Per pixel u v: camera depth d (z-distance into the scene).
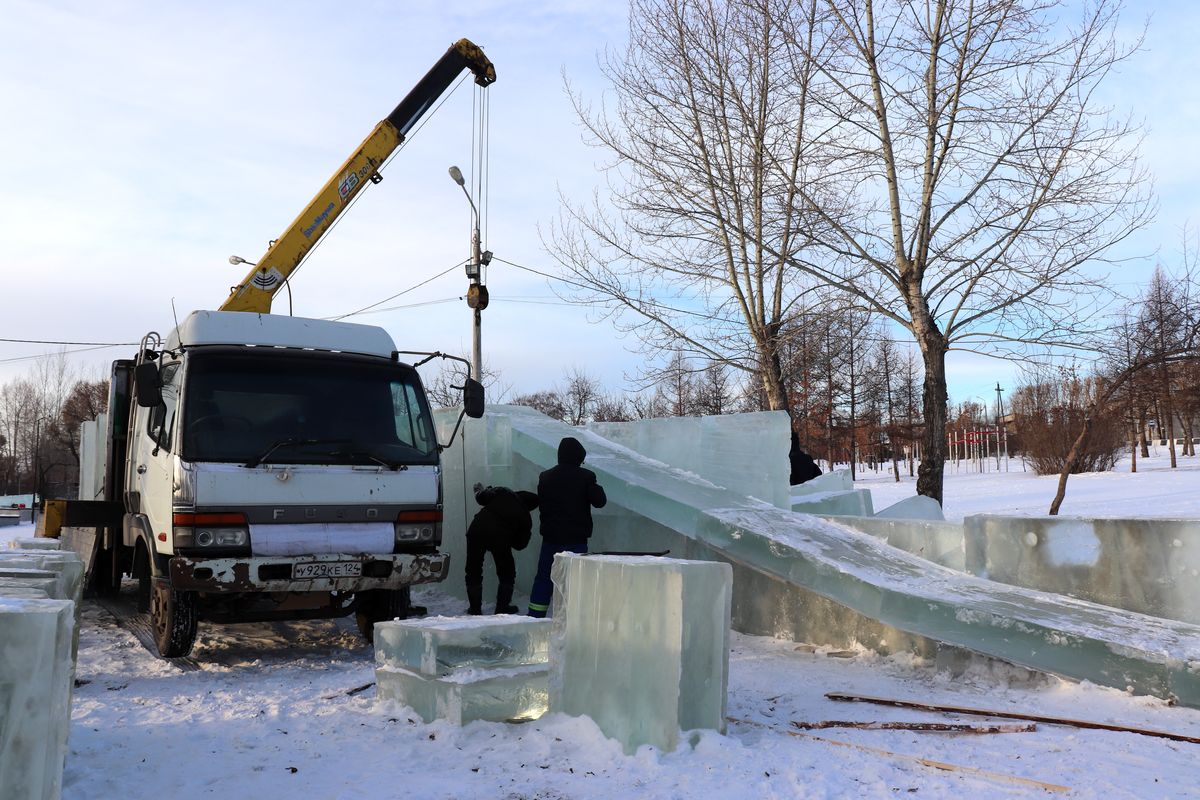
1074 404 38.41
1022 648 5.91
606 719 4.78
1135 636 5.71
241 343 7.95
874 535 8.05
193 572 6.91
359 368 8.11
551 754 4.60
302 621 9.90
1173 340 14.47
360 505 7.60
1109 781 4.12
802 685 6.31
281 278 13.38
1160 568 6.20
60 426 62.19
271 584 7.14
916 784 4.10
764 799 3.92
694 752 4.50
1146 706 5.40
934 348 13.37
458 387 8.57
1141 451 59.12
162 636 7.70
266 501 7.25
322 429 7.68
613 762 4.43
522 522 9.66
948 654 6.54
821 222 14.61
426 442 8.17
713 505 8.40
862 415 42.28
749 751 4.52
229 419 7.40
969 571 7.09
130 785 4.23
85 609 10.55
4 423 64.69
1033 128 13.20
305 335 8.25
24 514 42.41
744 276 16.09
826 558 7.06
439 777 4.29
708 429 10.65
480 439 11.26
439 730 5.04
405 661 5.62
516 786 4.15
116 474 9.58
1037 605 6.26
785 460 9.91
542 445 10.50
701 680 4.66
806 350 16.19
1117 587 6.38
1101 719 5.21
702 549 9.16
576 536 8.93
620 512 10.30
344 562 7.38
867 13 13.89
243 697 6.13
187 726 5.30
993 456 70.50
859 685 6.29
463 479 11.58
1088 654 5.70
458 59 15.90
